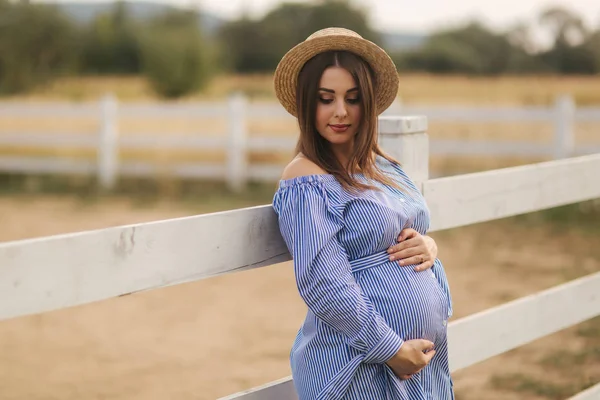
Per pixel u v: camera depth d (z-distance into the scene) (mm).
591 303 3590
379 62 2328
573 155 10430
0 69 21859
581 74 51562
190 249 2078
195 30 26531
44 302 1768
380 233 2174
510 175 3119
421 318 2191
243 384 4438
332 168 2223
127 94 28234
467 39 52750
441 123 19672
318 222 2086
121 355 4945
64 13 24828
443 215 2865
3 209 10492
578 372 4652
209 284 6914
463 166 12641
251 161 13273
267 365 4770
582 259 7633
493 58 52062
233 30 49938
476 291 6496
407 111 11023
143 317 5848
